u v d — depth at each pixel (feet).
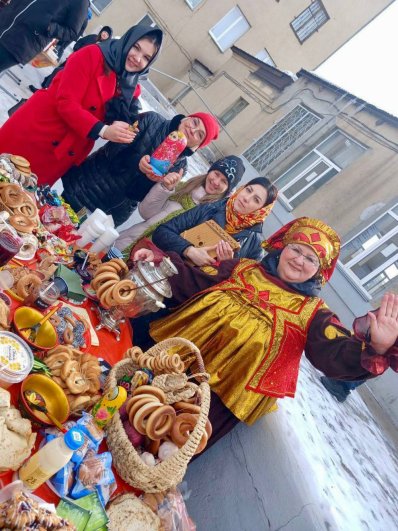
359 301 21.93
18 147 8.16
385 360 6.18
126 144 8.75
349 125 29.73
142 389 4.45
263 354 6.98
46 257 5.66
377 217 25.12
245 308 7.13
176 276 7.46
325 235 7.24
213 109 45.55
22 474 3.06
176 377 4.73
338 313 22.07
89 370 4.28
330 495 6.82
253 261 7.62
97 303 5.94
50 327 4.44
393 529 7.84
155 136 8.86
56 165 8.57
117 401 3.66
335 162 29.27
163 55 48.57
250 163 36.11
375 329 6.06
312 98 34.53
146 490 4.07
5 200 5.38
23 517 2.56
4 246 4.05
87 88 7.77
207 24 46.80
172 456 3.92
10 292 4.50
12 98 15.08
